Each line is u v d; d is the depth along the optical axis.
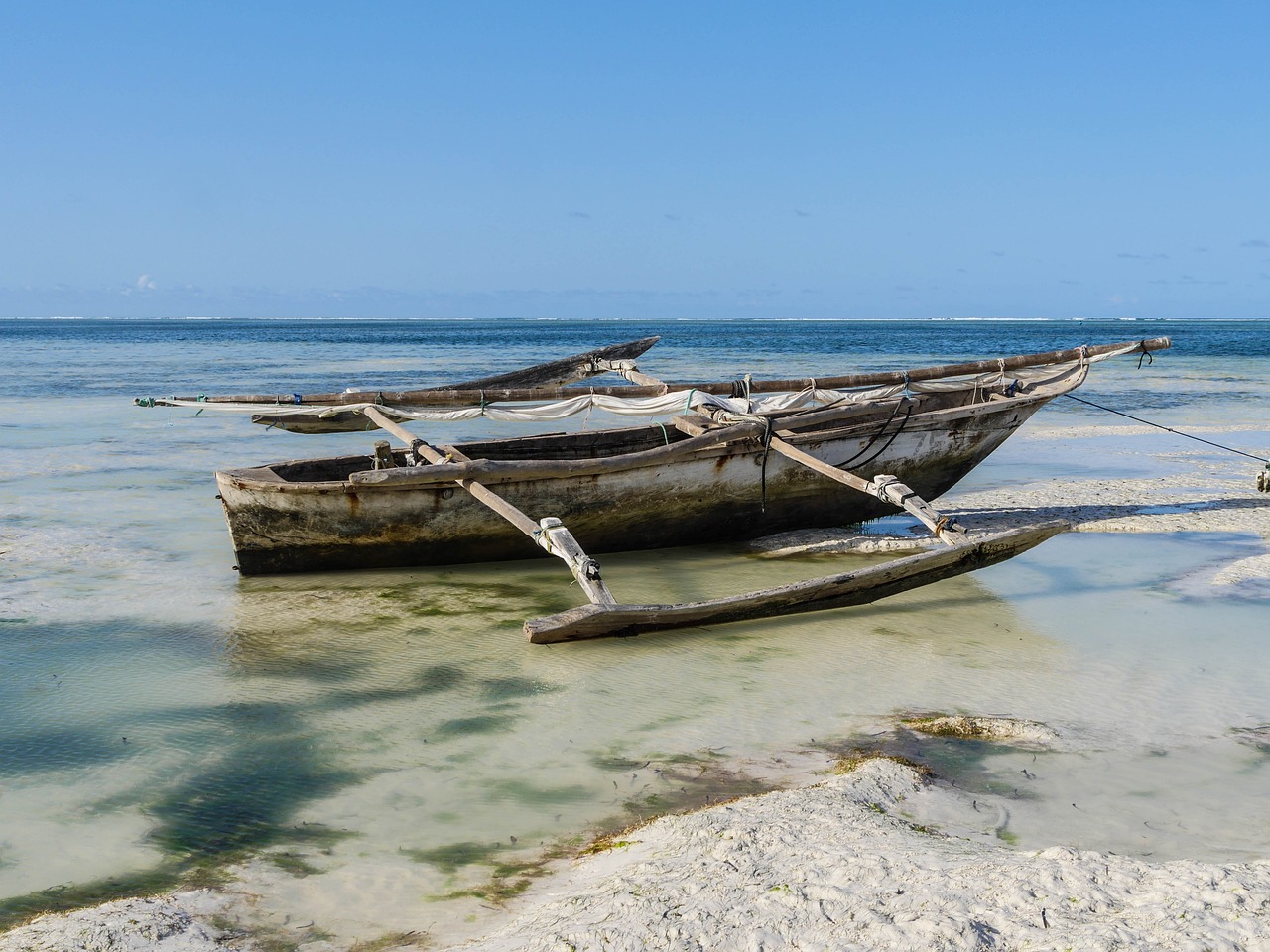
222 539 11.60
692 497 10.95
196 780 5.67
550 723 6.46
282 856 4.82
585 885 4.40
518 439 11.66
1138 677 7.19
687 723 6.43
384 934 4.12
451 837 4.99
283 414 11.18
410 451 10.57
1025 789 5.36
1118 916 3.52
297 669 7.51
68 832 5.07
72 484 14.93
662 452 10.43
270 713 6.66
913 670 7.39
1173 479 15.42
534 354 56.94
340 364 46.16
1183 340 78.62
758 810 4.95
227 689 7.10
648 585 9.97
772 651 7.86
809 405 12.10
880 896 3.85
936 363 44.56
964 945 3.38
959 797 5.25
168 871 4.70
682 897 4.00
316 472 10.89
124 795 5.48
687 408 11.31
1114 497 13.98
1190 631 8.28
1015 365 13.22
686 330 135.00
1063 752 5.88
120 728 6.41
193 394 29.09
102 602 9.16
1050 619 8.66
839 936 3.57
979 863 4.14
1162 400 28.00
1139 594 9.37
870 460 11.97
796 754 5.91
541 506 10.23
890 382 12.58
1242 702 6.69
